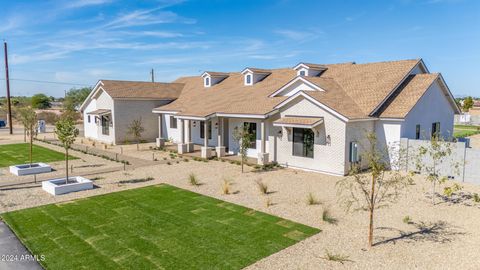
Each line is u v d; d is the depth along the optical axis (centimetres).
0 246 1001
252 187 1689
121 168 2153
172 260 920
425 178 1859
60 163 2320
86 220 1214
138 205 1391
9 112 4328
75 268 874
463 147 1794
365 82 2450
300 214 1287
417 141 1964
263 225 1172
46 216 1251
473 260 922
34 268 874
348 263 904
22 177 1891
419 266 889
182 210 1330
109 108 3322
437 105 2458
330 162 1983
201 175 1961
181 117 2725
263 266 888
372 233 1057
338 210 1334
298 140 2136
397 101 2194
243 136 2084
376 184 1719
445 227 1162
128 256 941
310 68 2784
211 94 3234
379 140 2136
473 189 1647
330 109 1945
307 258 932
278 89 2553
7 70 4291
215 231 1120
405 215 1281
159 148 2988
